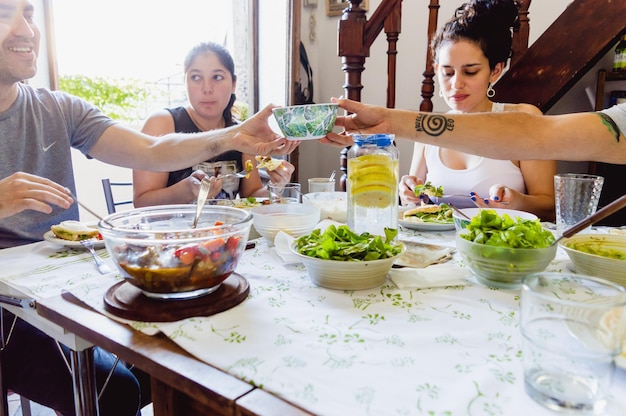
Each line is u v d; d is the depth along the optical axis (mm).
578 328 470
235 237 737
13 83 1354
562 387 467
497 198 1428
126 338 625
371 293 785
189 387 520
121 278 856
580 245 896
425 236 1187
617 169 2385
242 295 743
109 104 2729
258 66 3250
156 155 1419
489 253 781
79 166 2504
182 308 683
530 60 2137
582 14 2016
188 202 1719
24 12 1300
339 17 3412
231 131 1320
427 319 679
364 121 1129
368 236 874
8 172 1371
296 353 575
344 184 2129
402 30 3154
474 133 1056
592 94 2602
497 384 502
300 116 1009
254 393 490
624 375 515
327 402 471
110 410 1063
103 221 762
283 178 1778
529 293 497
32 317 823
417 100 3184
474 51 1656
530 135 1034
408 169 3250
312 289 804
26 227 1354
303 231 1078
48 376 1065
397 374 524
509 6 1664
